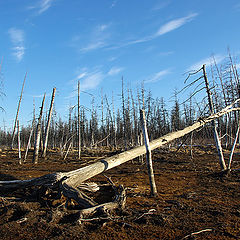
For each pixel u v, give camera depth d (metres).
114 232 3.86
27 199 5.98
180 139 33.53
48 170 13.38
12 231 3.92
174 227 4.07
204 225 4.12
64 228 3.94
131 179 9.70
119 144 36.56
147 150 6.68
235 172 9.88
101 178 10.13
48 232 3.85
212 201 5.77
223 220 4.34
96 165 6.63
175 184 8.33
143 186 8.07
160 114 34.72
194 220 4.39
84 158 20.55
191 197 6.22
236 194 6.44
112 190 7.43
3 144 58.47
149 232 3.86
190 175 10.33
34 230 3.94
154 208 5.20
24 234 3.81
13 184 6.64
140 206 5.42
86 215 4.48
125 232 3.87
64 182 5.72
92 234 3.78
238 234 3.69
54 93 22.08
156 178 9.84
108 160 6.95
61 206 5.18
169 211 4.97
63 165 16.42
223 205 5.38
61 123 41.66
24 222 4.29
